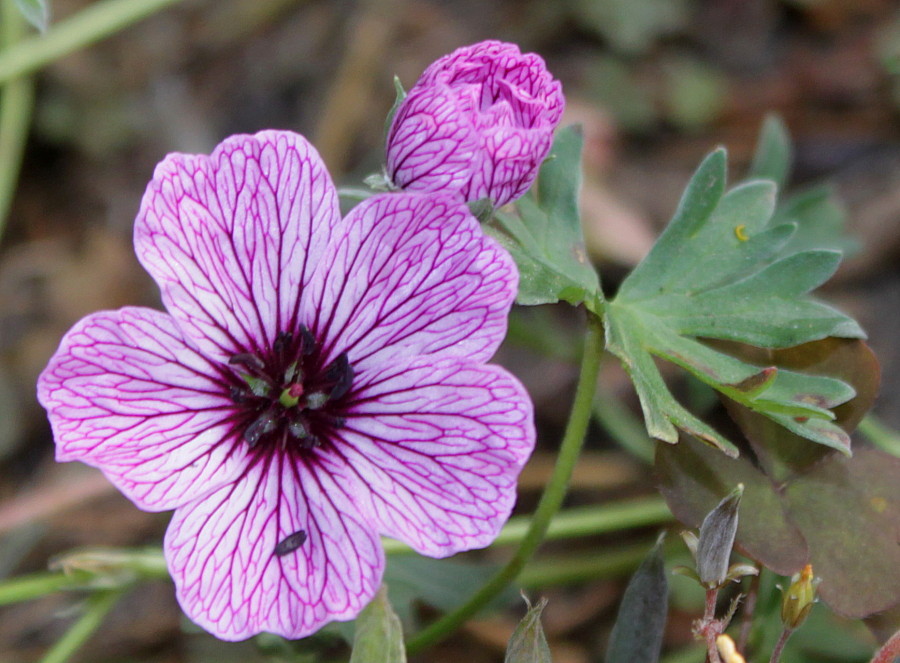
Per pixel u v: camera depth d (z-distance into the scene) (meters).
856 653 0.16
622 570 0.17
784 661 0.16
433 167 0.13
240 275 0.12
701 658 0.16
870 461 0.14
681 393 0.20
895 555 0.13
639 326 0.14
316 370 0.13
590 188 0.22
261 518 0.12
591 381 0.14
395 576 0.15
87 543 0.19
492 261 0.12
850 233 0.22
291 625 0.12
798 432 0.13
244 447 0.12
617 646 0.13
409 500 0.12
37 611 0.19
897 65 0.20
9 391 0.21
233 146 0.12
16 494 0.20
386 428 0.12
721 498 0.13
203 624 0.12
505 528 0.16
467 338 0.12
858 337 0.14
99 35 0.19
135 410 0.12
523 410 0.12
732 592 0.16
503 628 0.18
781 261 0.14
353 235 0.12
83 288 0.22
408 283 0.12
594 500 0.19
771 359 0.14
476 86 0.12
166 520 0.19
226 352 0.12
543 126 0.12
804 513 0.13
